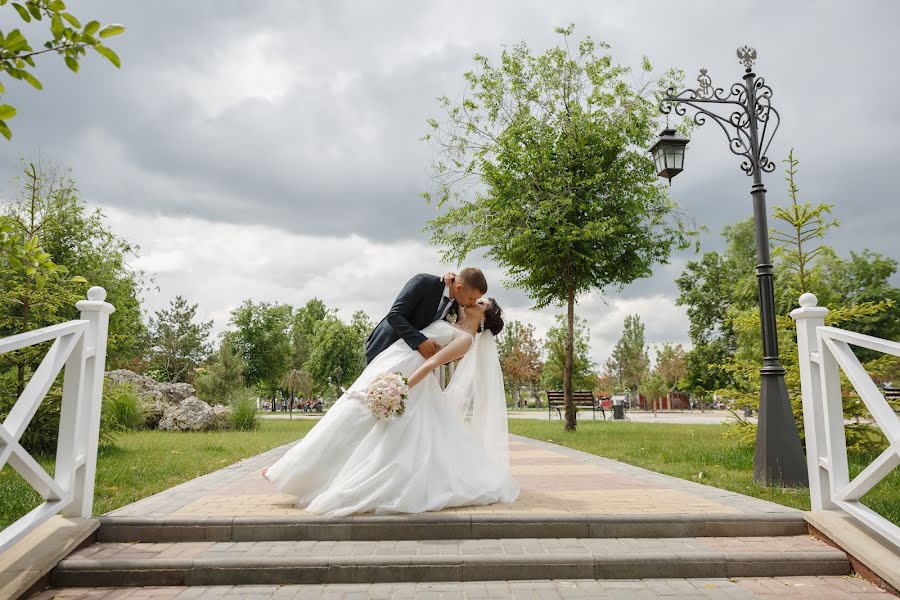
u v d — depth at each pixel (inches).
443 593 130.9
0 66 95.2
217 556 143.4
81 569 137.1
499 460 204.1
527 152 655.1
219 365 1194.0
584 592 132.0
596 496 200.5
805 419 184.9
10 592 123.0
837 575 145.9
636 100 655.8
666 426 724.7
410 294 202.7
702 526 165.3
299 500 179.6
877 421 151.8
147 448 401.7
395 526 159.6
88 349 167.9
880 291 1262.3
